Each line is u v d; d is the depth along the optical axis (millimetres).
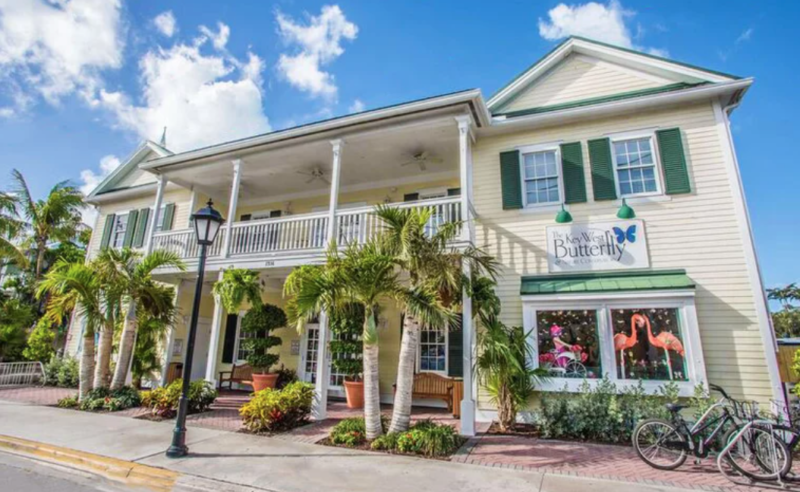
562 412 6965
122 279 9484
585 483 4547
